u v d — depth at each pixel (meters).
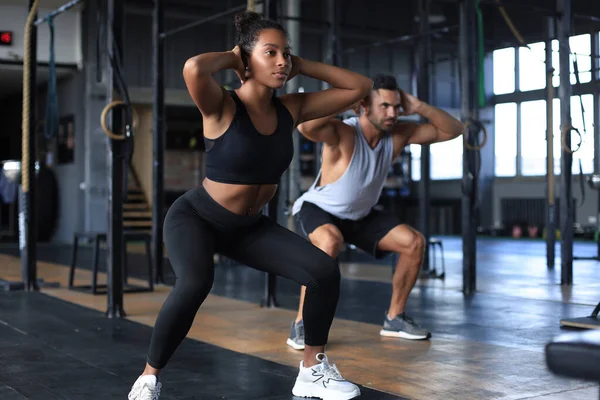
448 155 18.11
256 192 2.50
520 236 16.12
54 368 3.35
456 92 16.45
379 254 4.08
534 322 4.56
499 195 17.06
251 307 5.44
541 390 2.89
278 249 2.60
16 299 5.90
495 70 16.91
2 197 15.77
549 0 12.24
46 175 14.87
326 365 2.80
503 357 3.52
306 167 14.90
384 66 16.05
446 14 15.05
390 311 4.11
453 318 4.73
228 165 2.42
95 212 14.08
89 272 8.36
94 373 3.25
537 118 16.12
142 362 3.49
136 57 14.30
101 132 14.05
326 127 3.66
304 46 15.05
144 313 5.12
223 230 2.53
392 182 16.17
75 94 14.15
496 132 16.97
